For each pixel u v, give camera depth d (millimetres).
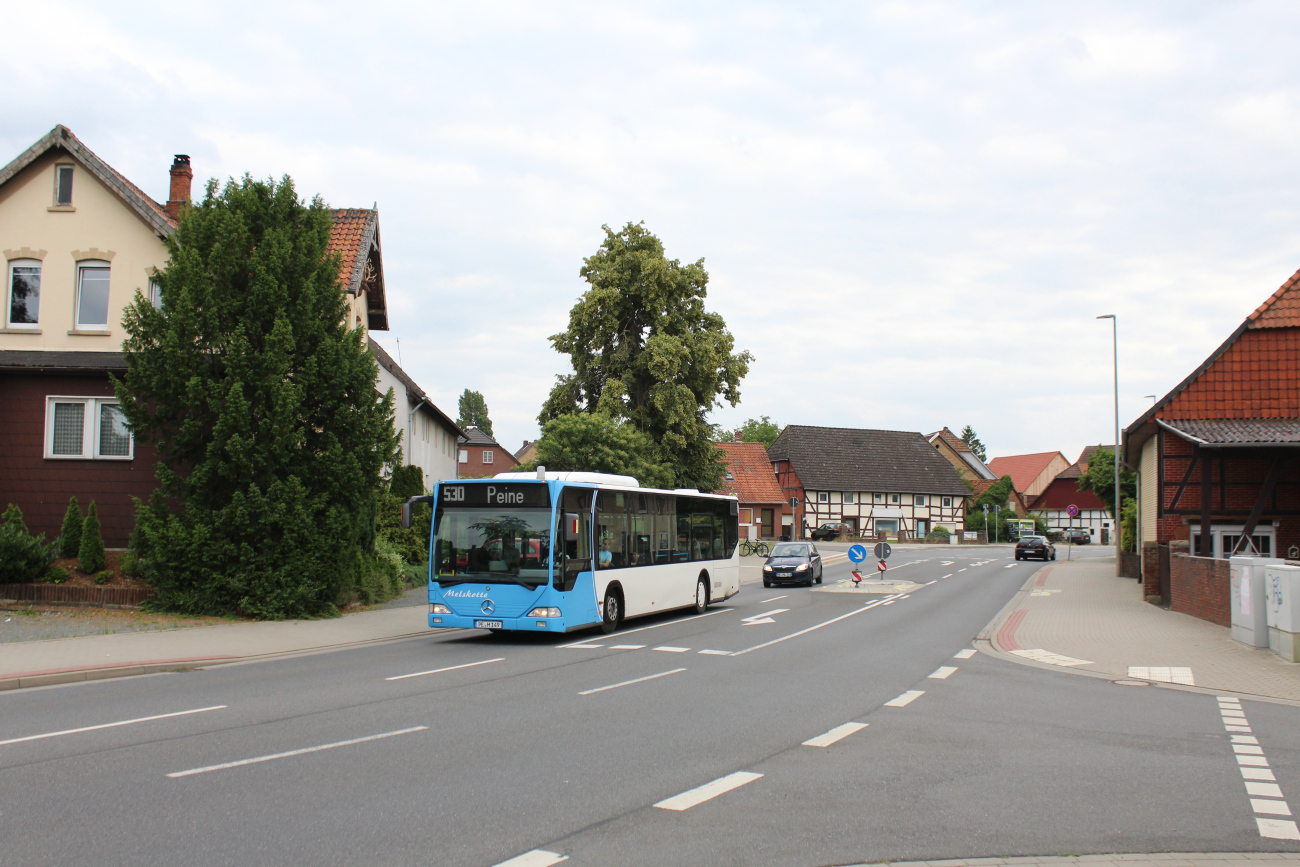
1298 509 25406
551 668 13031
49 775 6992
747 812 6188
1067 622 19469
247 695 10664
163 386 17688
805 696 10805
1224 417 25641
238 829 5727
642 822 5945
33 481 22141
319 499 18188
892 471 82375
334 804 6262
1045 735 8789
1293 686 11938
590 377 41844
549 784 6820
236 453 17125
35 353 22781
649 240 41438
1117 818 6152
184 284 17828
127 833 5641
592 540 17156
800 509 78000
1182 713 10047
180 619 17188
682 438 39656
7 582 18109
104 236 23547
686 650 15203
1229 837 5777
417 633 17734
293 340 17797
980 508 84000
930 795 6656
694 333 41094
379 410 19109
